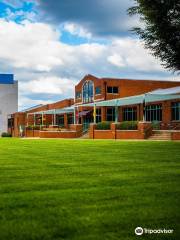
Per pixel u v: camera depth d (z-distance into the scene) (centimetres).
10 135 7294
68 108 5719
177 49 2150
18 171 1135
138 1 2144
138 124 3784
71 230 540
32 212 635
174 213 627
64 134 4866
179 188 846
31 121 7156
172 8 2095
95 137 4347
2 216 611
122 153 1756
